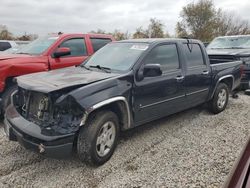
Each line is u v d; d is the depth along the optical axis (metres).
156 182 3.32
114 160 3.89
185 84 5.05
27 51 6.66
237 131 4.98
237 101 7.15
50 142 3.23
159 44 4.70
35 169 3.67
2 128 5.25
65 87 3.40
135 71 4.16
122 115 4.07
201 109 6.40
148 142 4.52
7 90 5.31
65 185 3.30
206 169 3.60
